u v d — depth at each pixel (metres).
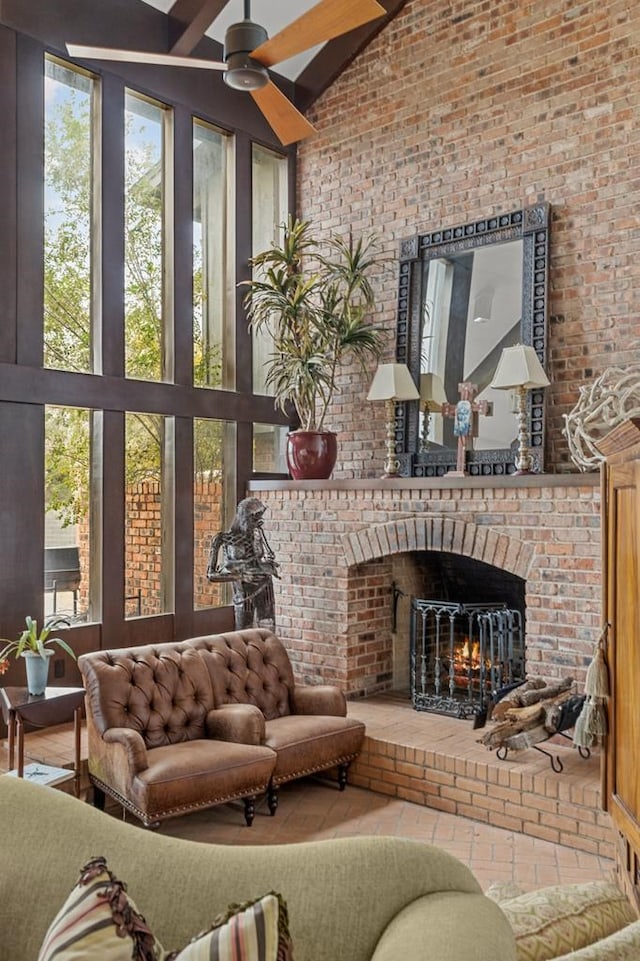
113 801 4.01
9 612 4.69
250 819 3.90
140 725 3.85
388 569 5.66
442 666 5.50
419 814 4.06
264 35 3.51
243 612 5.06
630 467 2.44
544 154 5.20
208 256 6.14
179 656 4.20
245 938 1.06
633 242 4.82
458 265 5.59
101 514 5.22
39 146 4.88
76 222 5.22
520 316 5.23
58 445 5.10
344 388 6.32
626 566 2.49
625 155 4.86
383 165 6.07
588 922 1.44
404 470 5.77
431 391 5.68
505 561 4.54
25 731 4.66
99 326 5.24
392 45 6.02
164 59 3.57
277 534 5.78
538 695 4.07
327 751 4.20
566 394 5.08
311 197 6.54
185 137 5.80
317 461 5.75
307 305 5.86
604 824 3.53
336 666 5.38
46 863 1.49
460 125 5.62
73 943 1.13
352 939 1.28
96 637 5.16
